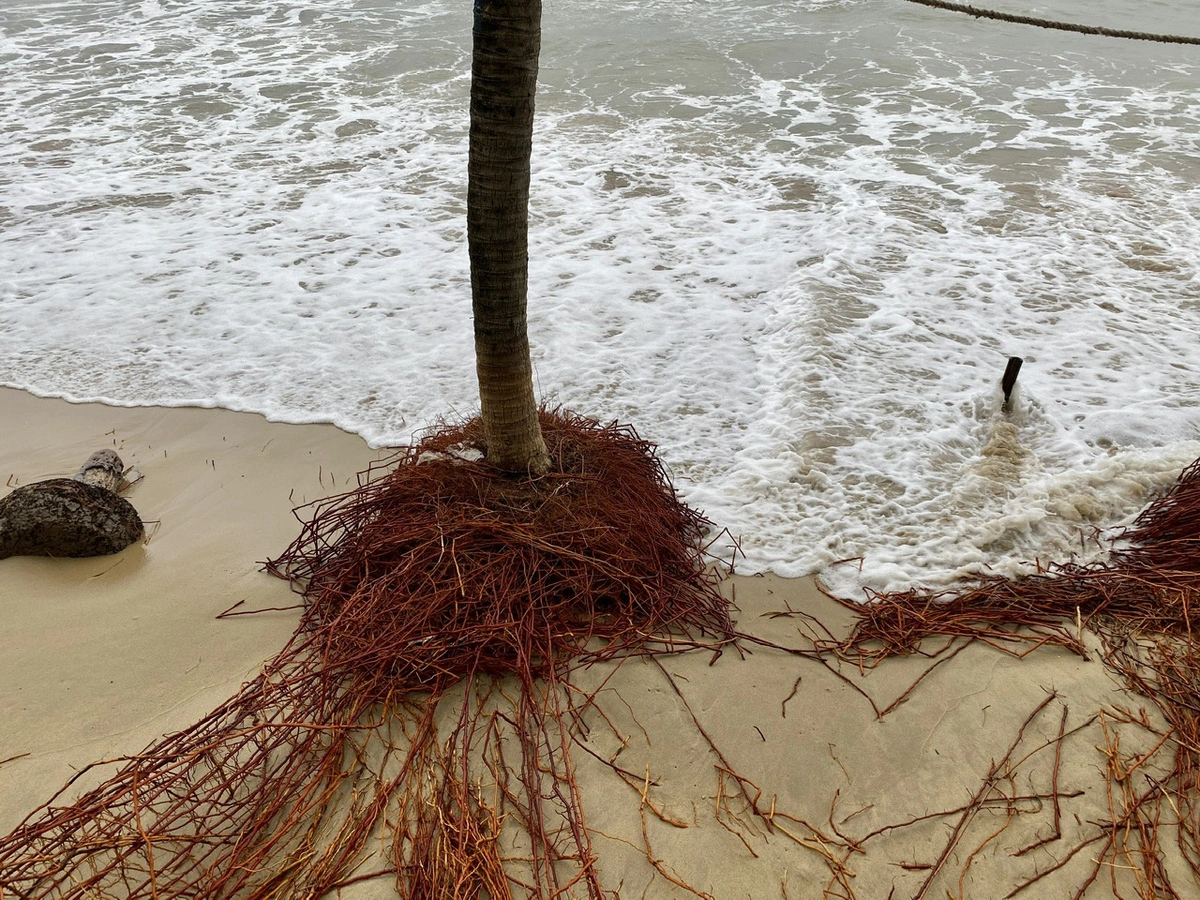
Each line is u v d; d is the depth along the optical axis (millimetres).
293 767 2734
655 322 5977
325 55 12461
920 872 2420
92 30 13852
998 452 4453
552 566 3334
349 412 5066
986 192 7941
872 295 6152
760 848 2486
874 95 10711
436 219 7645
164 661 3203
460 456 3732
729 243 7098
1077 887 2363
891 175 8375
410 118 10109
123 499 3910
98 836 2488
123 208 7898
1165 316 5879
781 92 10844
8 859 2457
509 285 3121
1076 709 2916
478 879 2383
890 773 2711
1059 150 8930
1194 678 2994
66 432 4879
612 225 7457
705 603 3461
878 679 3088
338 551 3691
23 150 9250
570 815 2559
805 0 15055
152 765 2631
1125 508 4012
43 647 3271
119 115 10312
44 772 2742
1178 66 11789
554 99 10664
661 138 9438
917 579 3613
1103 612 3354
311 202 8023
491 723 2863
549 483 3623
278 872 2428
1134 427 4680
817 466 4414
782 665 3170
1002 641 3242
